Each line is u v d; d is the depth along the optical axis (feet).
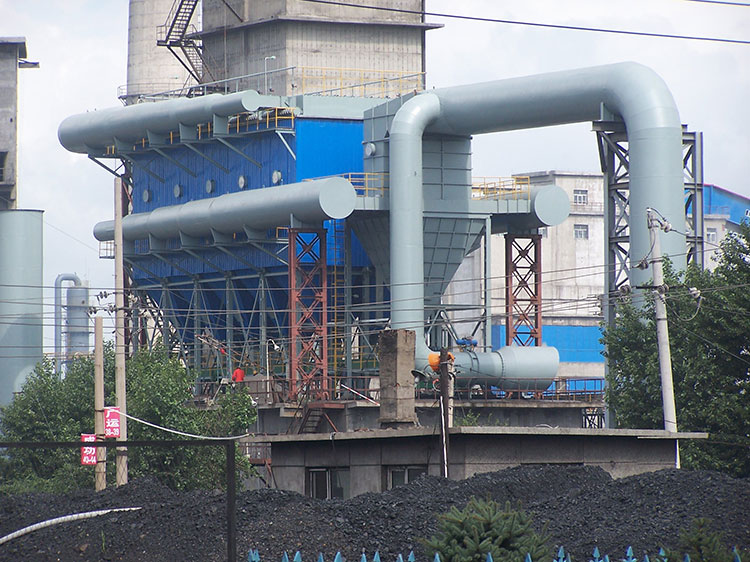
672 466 355.36
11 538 225.15
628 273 560.61
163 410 513.45
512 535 186.09
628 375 511.40
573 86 588.91
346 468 367.66
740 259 488.02
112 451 406.41
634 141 560.61
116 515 233.55
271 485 526.57
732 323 469.98
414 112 635.25
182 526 224.74
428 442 339.57
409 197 635.66
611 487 254.47
